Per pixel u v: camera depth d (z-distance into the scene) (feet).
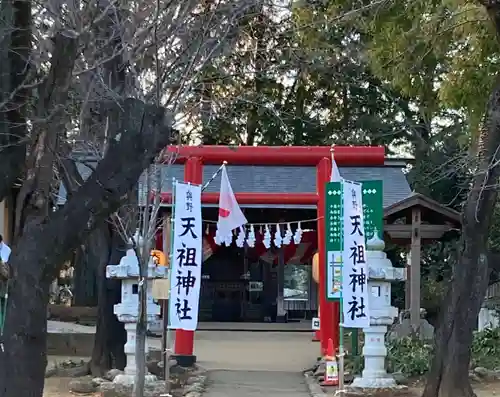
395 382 35.40
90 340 51.16
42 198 18.34
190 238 31.40
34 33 21.48
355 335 42.29
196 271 31.30
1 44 19.27
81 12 22.76
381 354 35.22
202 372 41.47
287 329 69.31
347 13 35.35
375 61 39.14
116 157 18.62
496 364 41.50
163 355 34.47
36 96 20.72
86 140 27.40
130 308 34.32
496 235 50.85
